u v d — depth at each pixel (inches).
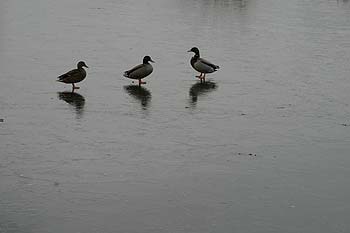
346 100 694.5
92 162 480.1
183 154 504.7
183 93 702.5
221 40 1061.1
